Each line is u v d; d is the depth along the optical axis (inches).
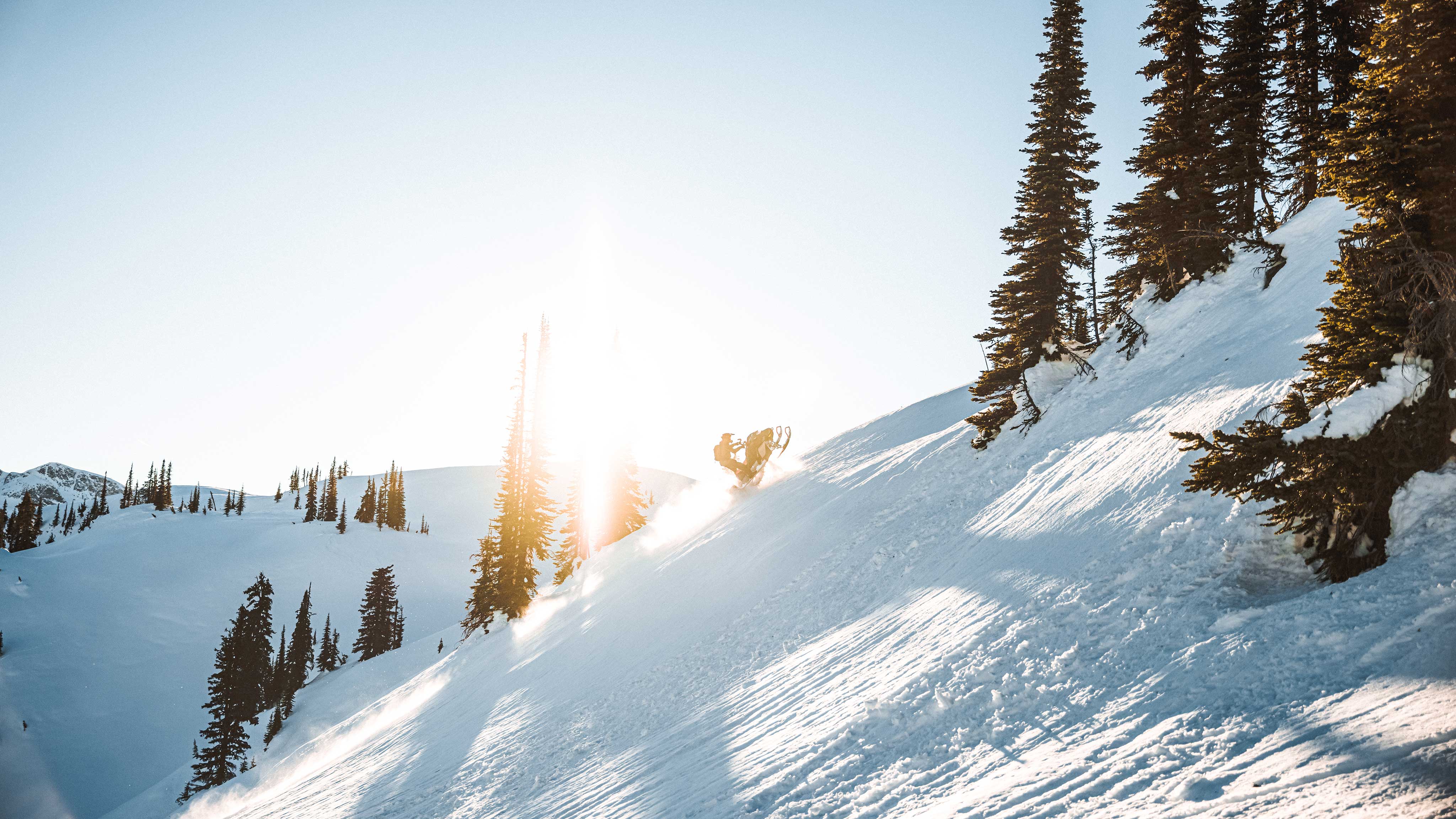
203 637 4224.9
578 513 2049.7
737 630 750.5
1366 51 338.6
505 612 1673.2
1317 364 343.0
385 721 1472.7
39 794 2834.6
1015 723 313.6
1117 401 767.1
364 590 4972.9
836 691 453.4
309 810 762.8
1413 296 311.0
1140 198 984.9
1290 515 323.6
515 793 556.1
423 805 620.7
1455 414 309.1
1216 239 862.5
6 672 3577.8
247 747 2234.3
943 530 727.7
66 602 4377.5
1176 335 809.5
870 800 298.4
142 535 5502.0
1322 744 207.8
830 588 735.1
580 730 653.9
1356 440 308.7
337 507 7859.3
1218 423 522.3
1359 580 294.4
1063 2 1038.4
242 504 6889.8
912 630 500.7
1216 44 959.0
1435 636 232.5
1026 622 403.9
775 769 369.4
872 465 1221.1
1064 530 526.0
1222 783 210.8
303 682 3058.6
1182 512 429.4
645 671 751.1
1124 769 241.0
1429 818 158.2
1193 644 307.7
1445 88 306.5
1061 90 1022.4
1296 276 708.7
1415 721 196.7
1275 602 315.0
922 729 346.6
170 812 2143.2
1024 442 848.3
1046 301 975.0
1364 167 320.5
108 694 3553.2
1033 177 1016.9
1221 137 915.4
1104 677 316.8
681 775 429.7
